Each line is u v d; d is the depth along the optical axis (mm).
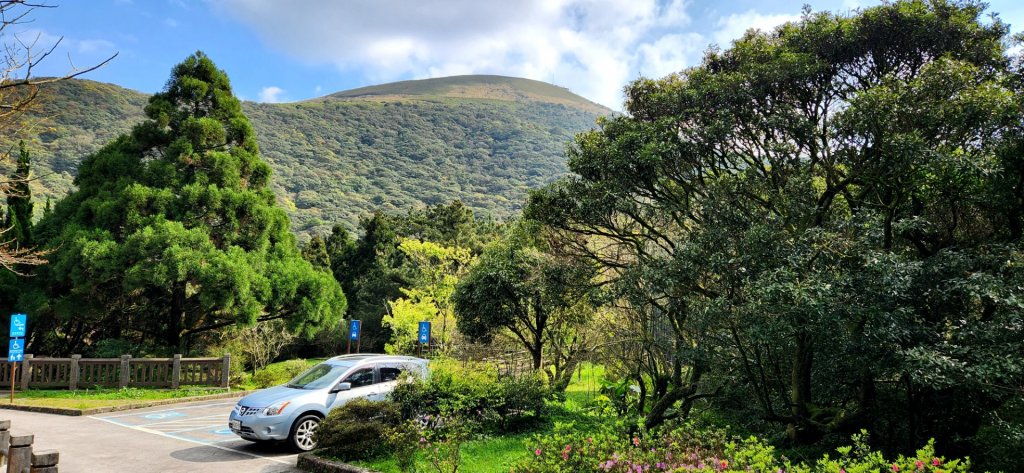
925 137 8172
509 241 15125
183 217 20938
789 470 5348
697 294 8664
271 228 23250
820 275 7051
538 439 6723
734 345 8570
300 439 9977
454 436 7984
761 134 10914
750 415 9914
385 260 40156
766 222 8172
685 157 10555
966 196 8281
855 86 10438
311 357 36281
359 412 9219
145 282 19312
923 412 7793
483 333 14523
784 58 9992
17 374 17578
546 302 12969
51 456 5633
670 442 6430
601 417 10500
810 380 9016
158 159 22797
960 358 6613
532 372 12984
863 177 8766
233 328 23625
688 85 11617
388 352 29078
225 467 8883
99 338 23297
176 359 18578
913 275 7027
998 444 7324
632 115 12664
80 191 22234
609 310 13289
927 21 9453
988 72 9336
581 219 11805
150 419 13742
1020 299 6223
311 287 23031
